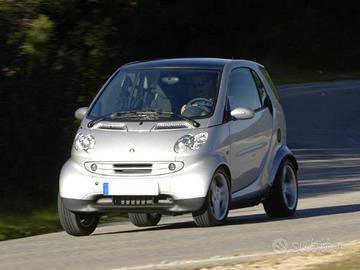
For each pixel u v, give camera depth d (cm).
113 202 2627
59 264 2166
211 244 2384
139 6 5175
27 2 4297
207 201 2623
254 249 2275
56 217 3275
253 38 19875
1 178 3416
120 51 4831
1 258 2317
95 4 4759
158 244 2430
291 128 8900
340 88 15125
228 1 18250
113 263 2142
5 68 3469
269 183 2998
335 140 7712
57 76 3844
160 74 2850
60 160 3722
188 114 2712
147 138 2639
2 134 3425
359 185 4447
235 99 2873
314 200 3775
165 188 2594
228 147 2745
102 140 2664
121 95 2823
